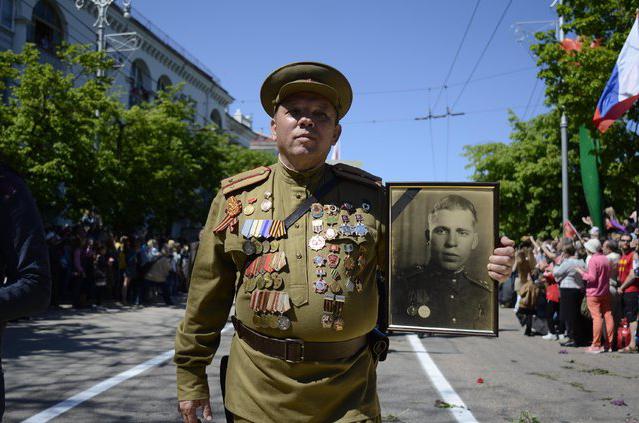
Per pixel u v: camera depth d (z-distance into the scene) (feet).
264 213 7.23
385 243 7.46
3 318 5.70
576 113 42.70
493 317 7.21
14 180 6.06
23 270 5.82
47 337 29.86
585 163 45.80
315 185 7.43
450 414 16.14
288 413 6.68
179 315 42.34
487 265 7.25
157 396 17.92
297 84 7.19
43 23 67.92
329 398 6.70
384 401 17.66
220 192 7.66
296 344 6.71
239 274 7.30
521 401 17.88
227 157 90.02
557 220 82.33
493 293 7.23
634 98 33.53
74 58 50.88
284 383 6.70
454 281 7.32
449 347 29.81
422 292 7.36
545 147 83.61
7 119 45.27
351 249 7.03
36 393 18.10
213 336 7.53
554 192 81.71
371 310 7.09
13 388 18.75
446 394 18.66
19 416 15.49
